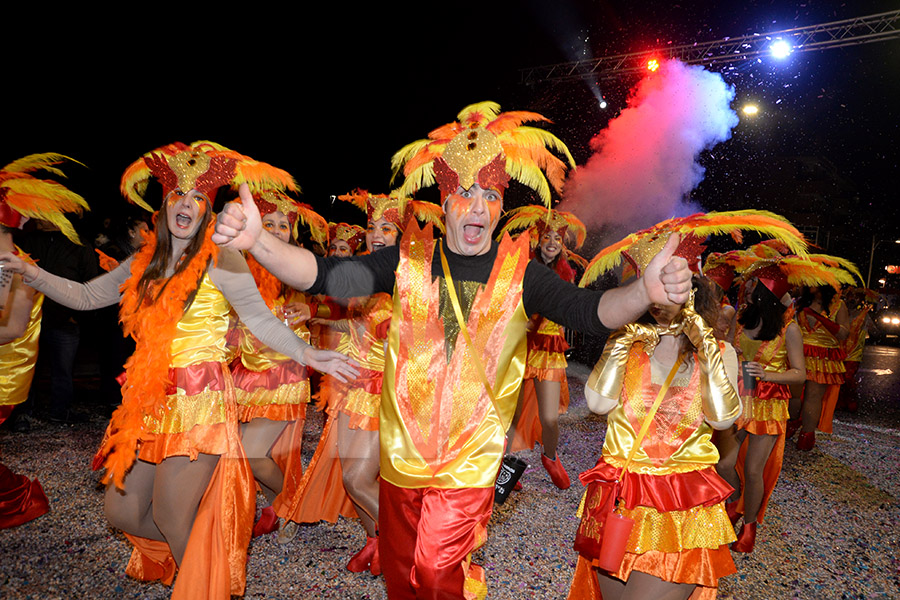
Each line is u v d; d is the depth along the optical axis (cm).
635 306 192
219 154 272
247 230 183
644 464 236
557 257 534
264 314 260
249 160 299
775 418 387
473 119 248
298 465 394
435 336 229
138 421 253
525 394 563
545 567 354
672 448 237
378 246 426
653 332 239
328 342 367
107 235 736
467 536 219
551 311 222
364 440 327
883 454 666
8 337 330
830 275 398
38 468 480
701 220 233
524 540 391
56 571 321
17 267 278
